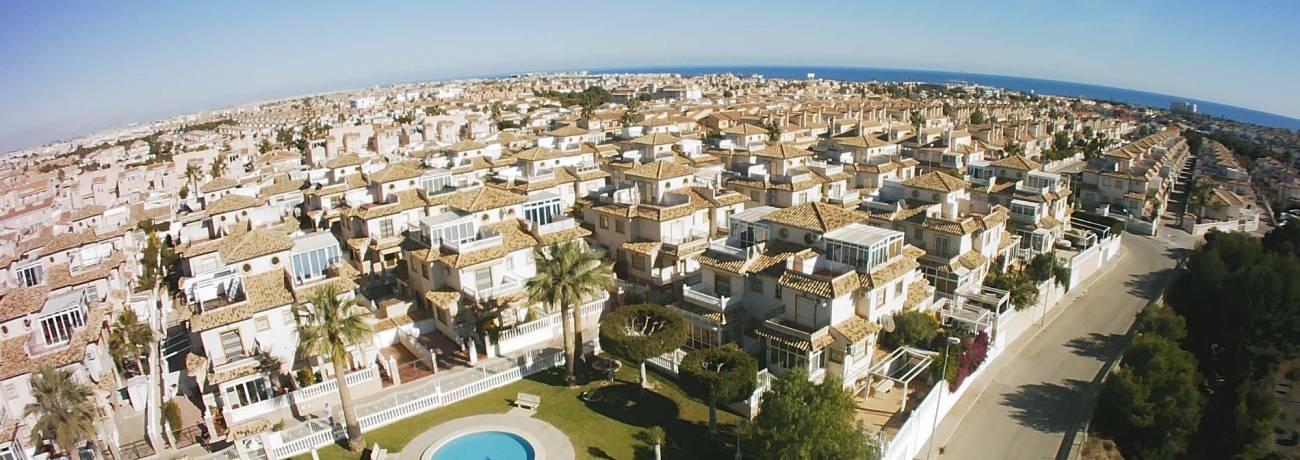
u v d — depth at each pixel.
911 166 110.25
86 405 40.88
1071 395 54.91
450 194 82.56
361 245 74.50
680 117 172.88
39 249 80.94
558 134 126.50
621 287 65.00
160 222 107.94
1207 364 71.69
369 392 49.50
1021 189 88.81
